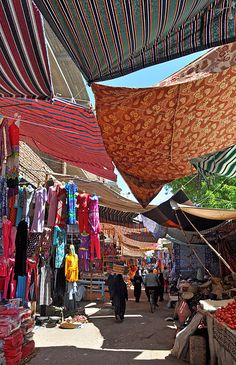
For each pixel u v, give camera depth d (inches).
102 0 92.9
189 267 624.4
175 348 272.8
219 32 112.5
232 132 199.6
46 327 389.7
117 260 759.7
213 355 238.4
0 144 197.5
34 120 210.8
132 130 185.6
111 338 339.0
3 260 215.0
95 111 171.3
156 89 153.9
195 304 374.3
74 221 315.0
